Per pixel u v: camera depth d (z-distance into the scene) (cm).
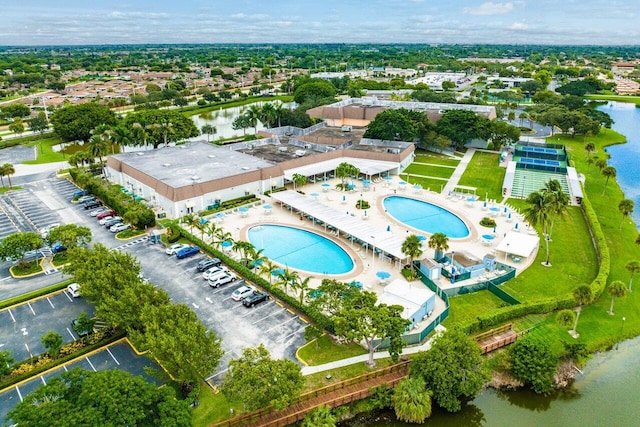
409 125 13962
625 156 15350
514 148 14612
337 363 5378
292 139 14162
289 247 8362
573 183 11200
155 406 4056
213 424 4500
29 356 5541
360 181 11931
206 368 4678
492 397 5294
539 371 5203
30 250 7669
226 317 6231
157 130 13988
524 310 6325
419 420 4819
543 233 8912
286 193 10262
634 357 5847
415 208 10219
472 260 7588
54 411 3628
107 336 5866
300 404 4797
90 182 10931
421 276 7150
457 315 6312
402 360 5428
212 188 9956
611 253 8194
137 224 8900
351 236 8462
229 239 7762
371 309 5250
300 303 6306
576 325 6253
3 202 10700
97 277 5916
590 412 5069
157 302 5669
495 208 9794
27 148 16088
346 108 17575
